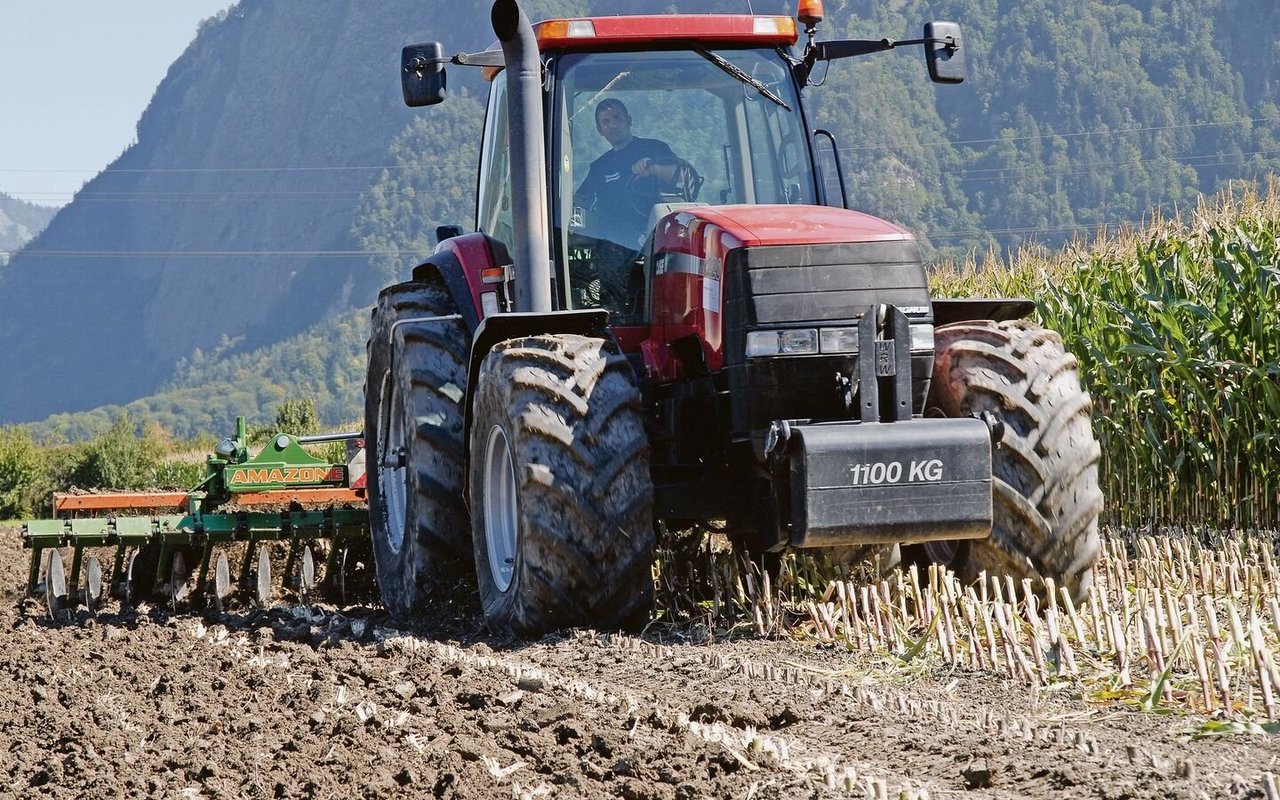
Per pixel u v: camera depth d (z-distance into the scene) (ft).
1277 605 35.24
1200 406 69.05
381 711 35.37
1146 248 79.05
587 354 43.75
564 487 42.04
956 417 43.96
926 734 30.14
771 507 43.19
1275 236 70.33
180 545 59.98
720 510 44.93
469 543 51.03
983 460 40.73
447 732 33.01
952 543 46.29
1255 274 65.26
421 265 57.62
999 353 44.16
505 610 44.88
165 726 35.32
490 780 28.60
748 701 33.83
